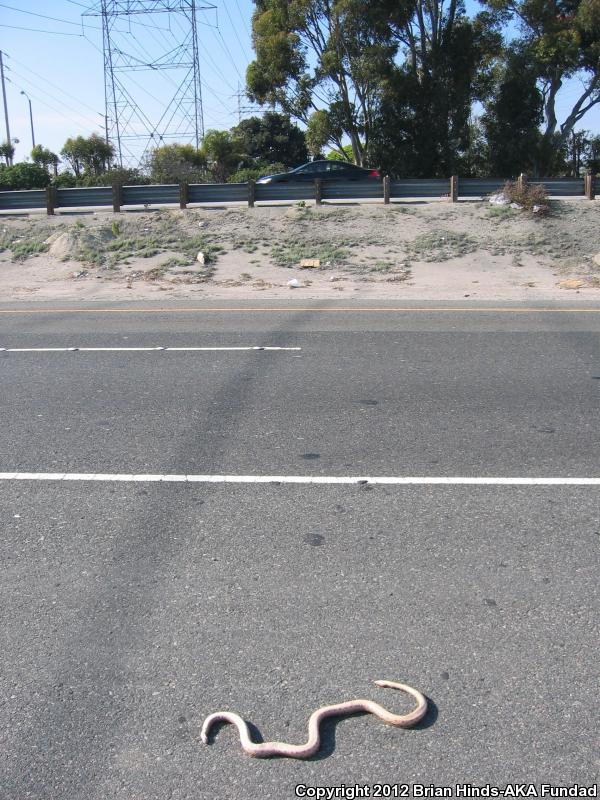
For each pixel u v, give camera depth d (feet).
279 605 13.15
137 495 17.93
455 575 14.02
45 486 18.56
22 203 85.40
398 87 125.90
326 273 65.05
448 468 19.26
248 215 79.30
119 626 12.66
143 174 161.17
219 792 9.30
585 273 62.64
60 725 10.42
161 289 60.70
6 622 12.84
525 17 126.21
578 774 9.49
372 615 12.80
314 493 17.84
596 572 14.10
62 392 27.20
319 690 11.02
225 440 21.66
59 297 58.80
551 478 18.51
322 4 126.82
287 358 31.83
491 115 135.03
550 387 26.78
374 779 9.48
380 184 82.74
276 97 136.87
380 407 24.63
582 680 11.12
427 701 10.72
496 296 53.42
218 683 11.20
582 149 169.58
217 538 15.65
